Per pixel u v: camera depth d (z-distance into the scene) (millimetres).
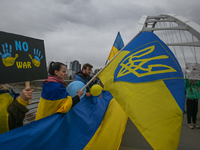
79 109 2219
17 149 1112
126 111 1338
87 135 2117
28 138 1203
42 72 1466
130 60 1667
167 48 1748
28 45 1322
